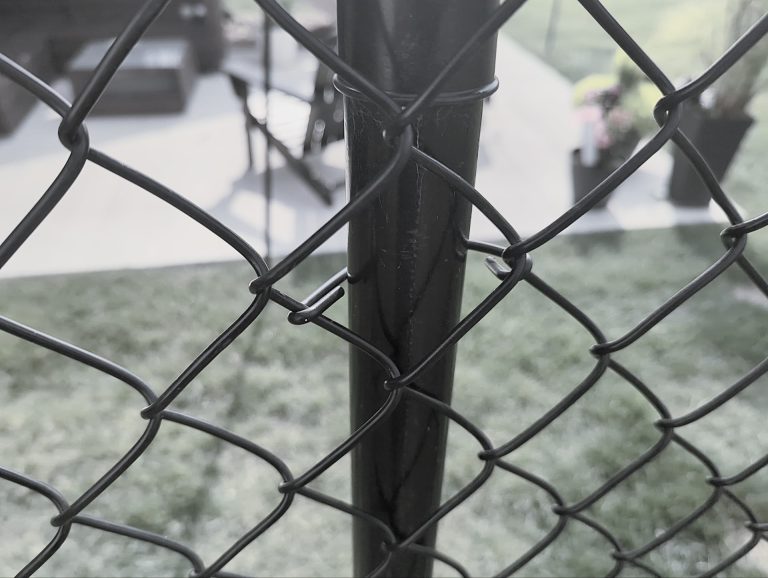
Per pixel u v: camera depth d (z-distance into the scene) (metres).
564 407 0.50
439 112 0.32
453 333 0.40
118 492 1.35
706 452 1.44
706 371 1.71
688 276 2.11
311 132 2.65
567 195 2.71
